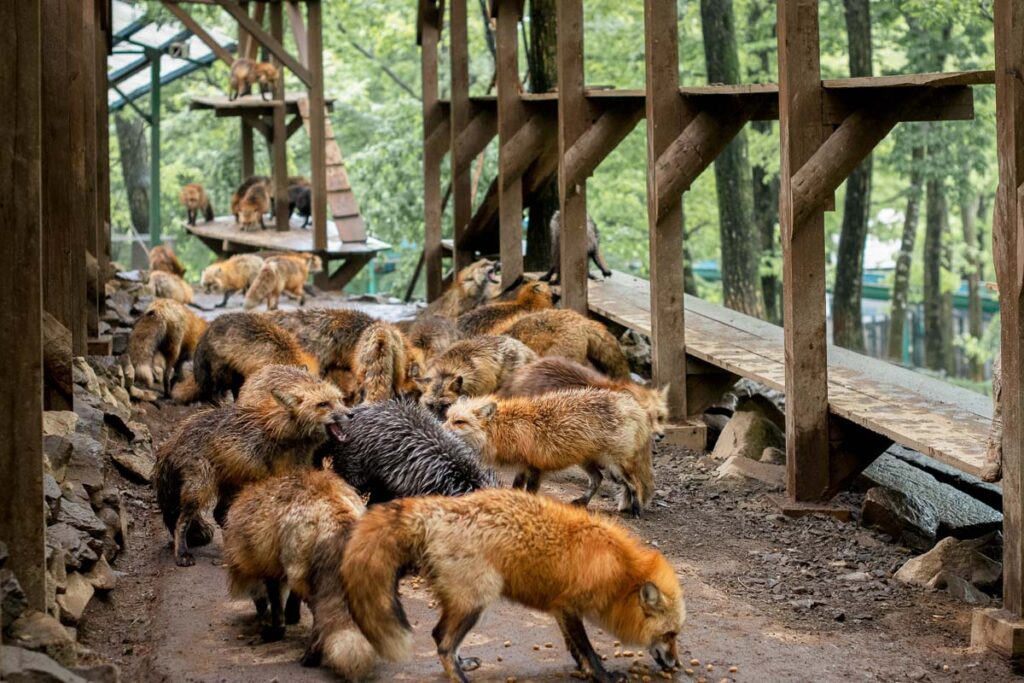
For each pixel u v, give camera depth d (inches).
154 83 889.5
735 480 334.6
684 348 381.7
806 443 309.1
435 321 393.7
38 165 181.8
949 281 1085.1
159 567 243.0
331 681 186.1
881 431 290.7
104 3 512.1
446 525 182.1
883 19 848.3
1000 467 236.4
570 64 430.3
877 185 1113.4
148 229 1275.8
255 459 245.8
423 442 247.4
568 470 338.6
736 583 255.0
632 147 985.5
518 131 490.9
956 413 306.0
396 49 1135.0
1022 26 207.6
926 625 234.8
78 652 189.3
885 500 301.9
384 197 1000.9
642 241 1008.9
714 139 360.2
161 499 250.2
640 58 967.6
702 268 1421.0
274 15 801.6
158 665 192.1
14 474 183.0
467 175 565.0
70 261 295.7
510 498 189.2
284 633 207.0
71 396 266.5
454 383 313.4
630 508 298.5
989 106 857.5
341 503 196.7
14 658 162.7
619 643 209.0
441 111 606.5
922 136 846.5
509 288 494.0
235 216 826.2
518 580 185.2
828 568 268.5
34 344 182.7
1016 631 210.2
